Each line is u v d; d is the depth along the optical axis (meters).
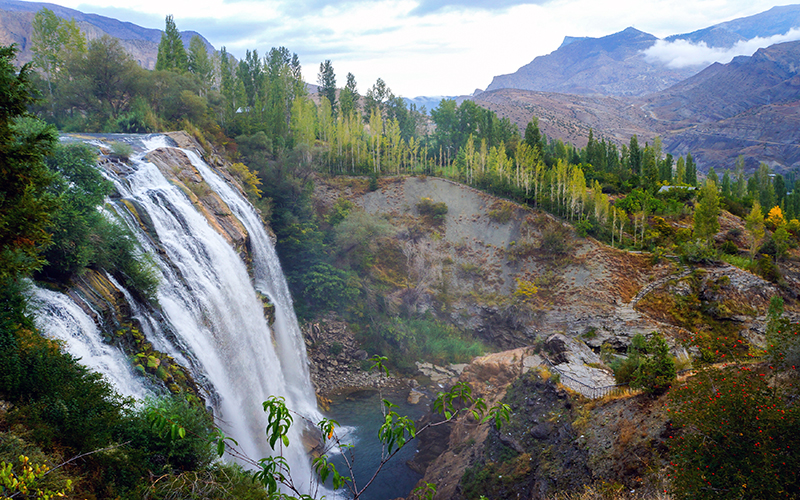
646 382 31.47
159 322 34.84
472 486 36.12
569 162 133.62
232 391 41.41
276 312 60.69
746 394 19.47
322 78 173.00
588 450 30.98
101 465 17.64
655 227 90.31
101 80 71.69
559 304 78.44
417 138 173.25
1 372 18.25
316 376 69.06
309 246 85.06
